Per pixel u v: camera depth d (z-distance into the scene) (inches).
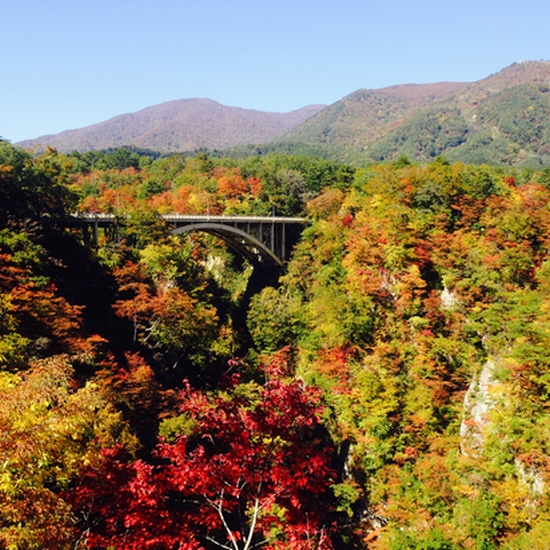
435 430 1625.2
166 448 424.2
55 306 1350.9
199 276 2539.4
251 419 393.1
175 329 1790.1
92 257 1878.7
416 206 2365.9
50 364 429.4
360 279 2073.1
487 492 1203.9
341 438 1688.0
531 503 1135.6
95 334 1507.1
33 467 354.3
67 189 2048.5
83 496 413.4
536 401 1302.9
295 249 2736.2
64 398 406.3
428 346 1875.0
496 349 1748.3
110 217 2095.2
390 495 1429.6
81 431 402.3
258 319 2258.9
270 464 429.4
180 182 3759.8
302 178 3223.4
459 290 2025.1
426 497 1330.0
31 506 331.6
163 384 1756.9
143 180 4035.4
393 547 1175.0
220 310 2593.5
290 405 399.9
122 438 1015.6
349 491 1430.9
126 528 431.8
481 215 2340.1
